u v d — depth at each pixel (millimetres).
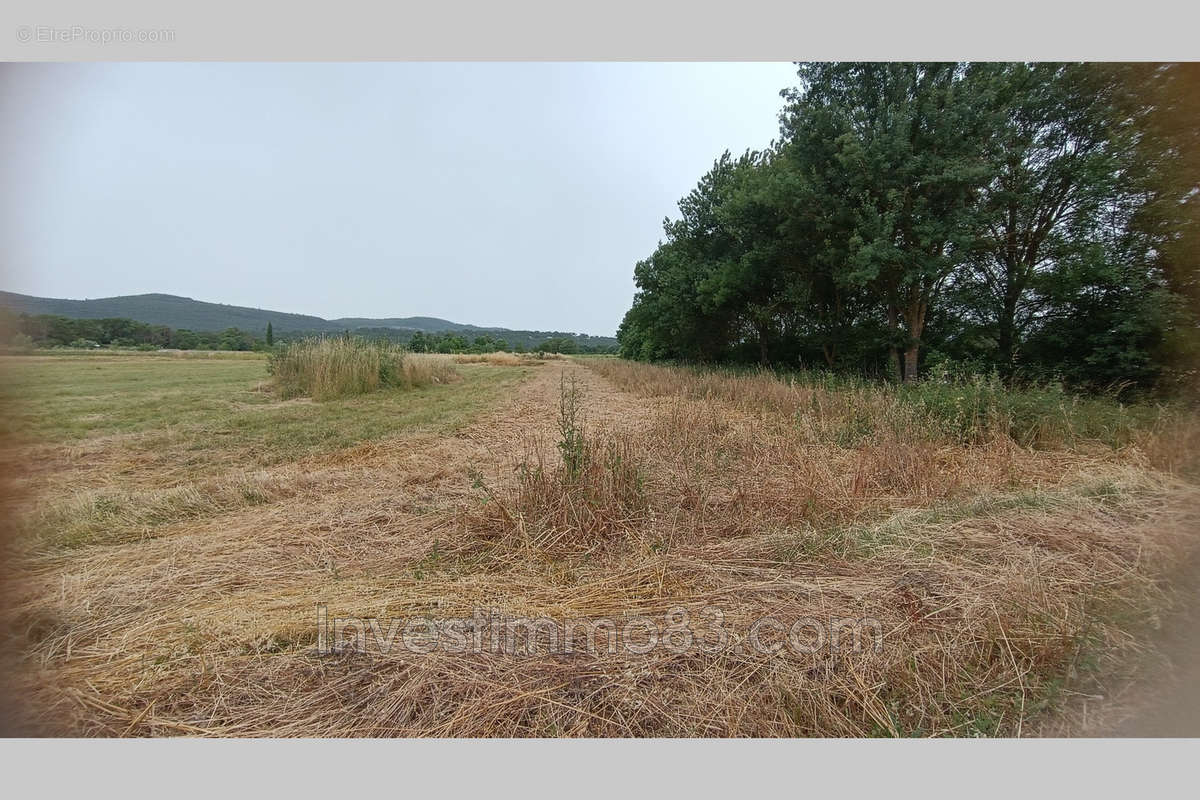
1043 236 12539
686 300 24781
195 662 2352
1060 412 6777
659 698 2100
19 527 3326
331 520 4145
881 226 12398
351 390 13656
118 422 8781
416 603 2834
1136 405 7582
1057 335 11180
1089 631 2320
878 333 15500
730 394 12234
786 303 19312
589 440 5203
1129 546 3262
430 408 11156
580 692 2141
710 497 4383
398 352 16031
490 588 2998
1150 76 6250
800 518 3939
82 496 4418
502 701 2090
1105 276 9078
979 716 1996
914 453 5031
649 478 4574
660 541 3521
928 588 2842
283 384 13523
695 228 24938
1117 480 4586
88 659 2373
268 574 3244
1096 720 1934
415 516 4242
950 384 8656
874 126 12781
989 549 3322
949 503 4262
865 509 4137
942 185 11938
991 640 2344
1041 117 11961
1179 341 8125
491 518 3830
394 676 2230
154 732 2004
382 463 6125
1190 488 4293
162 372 20453
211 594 2988
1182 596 2555
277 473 5555
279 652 2418
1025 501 4098
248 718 2049
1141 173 7438
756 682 2178
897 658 2250
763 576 3061
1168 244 7723
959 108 11625
